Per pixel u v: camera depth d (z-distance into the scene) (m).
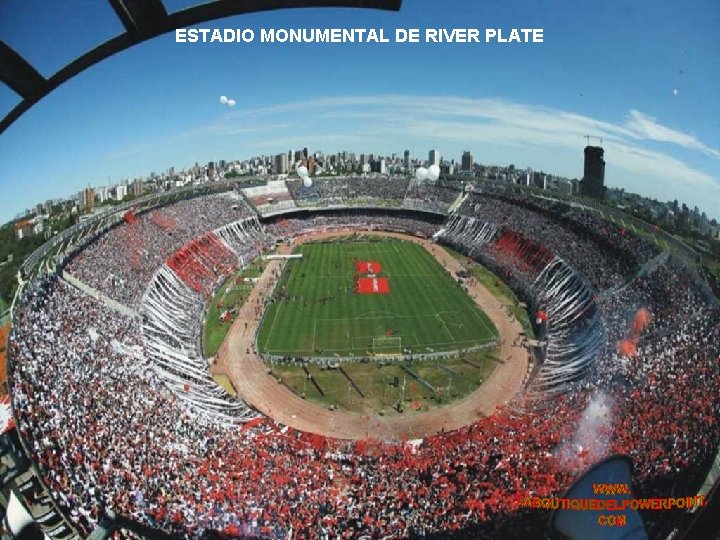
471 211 114.81
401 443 40.06
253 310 70.94
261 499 29.81
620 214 79.69
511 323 66.31
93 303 53.25
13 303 42.47
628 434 32.00
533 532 25.23
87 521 24.52
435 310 70.00
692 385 35.59
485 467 32.56
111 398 36.44
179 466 31.72
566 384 46.12
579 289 67.00
